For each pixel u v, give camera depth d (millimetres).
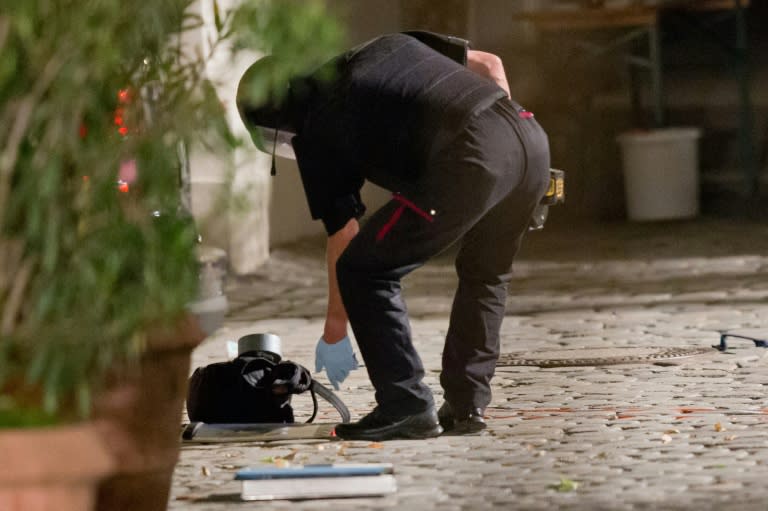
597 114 40312
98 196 6824
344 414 13898
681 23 40438
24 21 6223
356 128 12297
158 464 7984
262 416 13930
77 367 6660
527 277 27750
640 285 25844
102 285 6746
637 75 40281
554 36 40500
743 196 39250
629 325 21078
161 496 8180
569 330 20844
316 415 14672
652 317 21844
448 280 28047
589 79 40500
